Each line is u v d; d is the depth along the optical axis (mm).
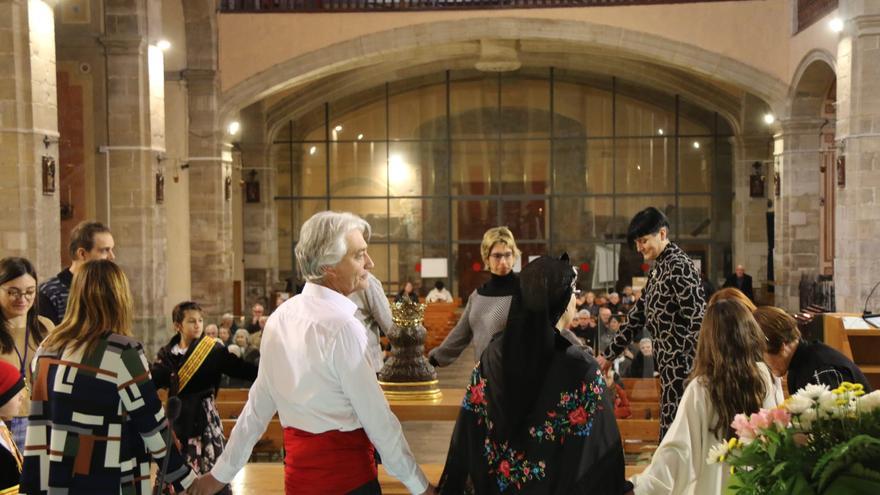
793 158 22578
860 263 16750
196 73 22047
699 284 5336
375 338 6367
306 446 3904
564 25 22734
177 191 21875
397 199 29828
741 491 3010
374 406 3854
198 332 5895
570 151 29594
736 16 22484
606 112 29469
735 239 28875
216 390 5953
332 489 3877
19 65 12953
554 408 3588
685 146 29359
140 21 17594
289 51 22766
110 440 4133
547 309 3617
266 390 4062
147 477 4277
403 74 28641
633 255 29500
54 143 13648
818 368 4676
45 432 4238
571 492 3549
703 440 4133
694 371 4242
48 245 13453
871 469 2824
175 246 21812
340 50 22828
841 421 2945
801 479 2873
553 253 29656
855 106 16781
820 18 20125
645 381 9852
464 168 29750
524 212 29719
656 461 4117
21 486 4223
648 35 22672
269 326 4020
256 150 28109
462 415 3746
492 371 3664
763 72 22484
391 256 29938
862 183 16734
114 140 17672
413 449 10102
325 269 3971
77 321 4168
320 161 29750
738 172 28266
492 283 5730
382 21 22797
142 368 4172
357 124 29781
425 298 27109
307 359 3857
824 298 20281
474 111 29672
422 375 5895
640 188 29469
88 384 4109
